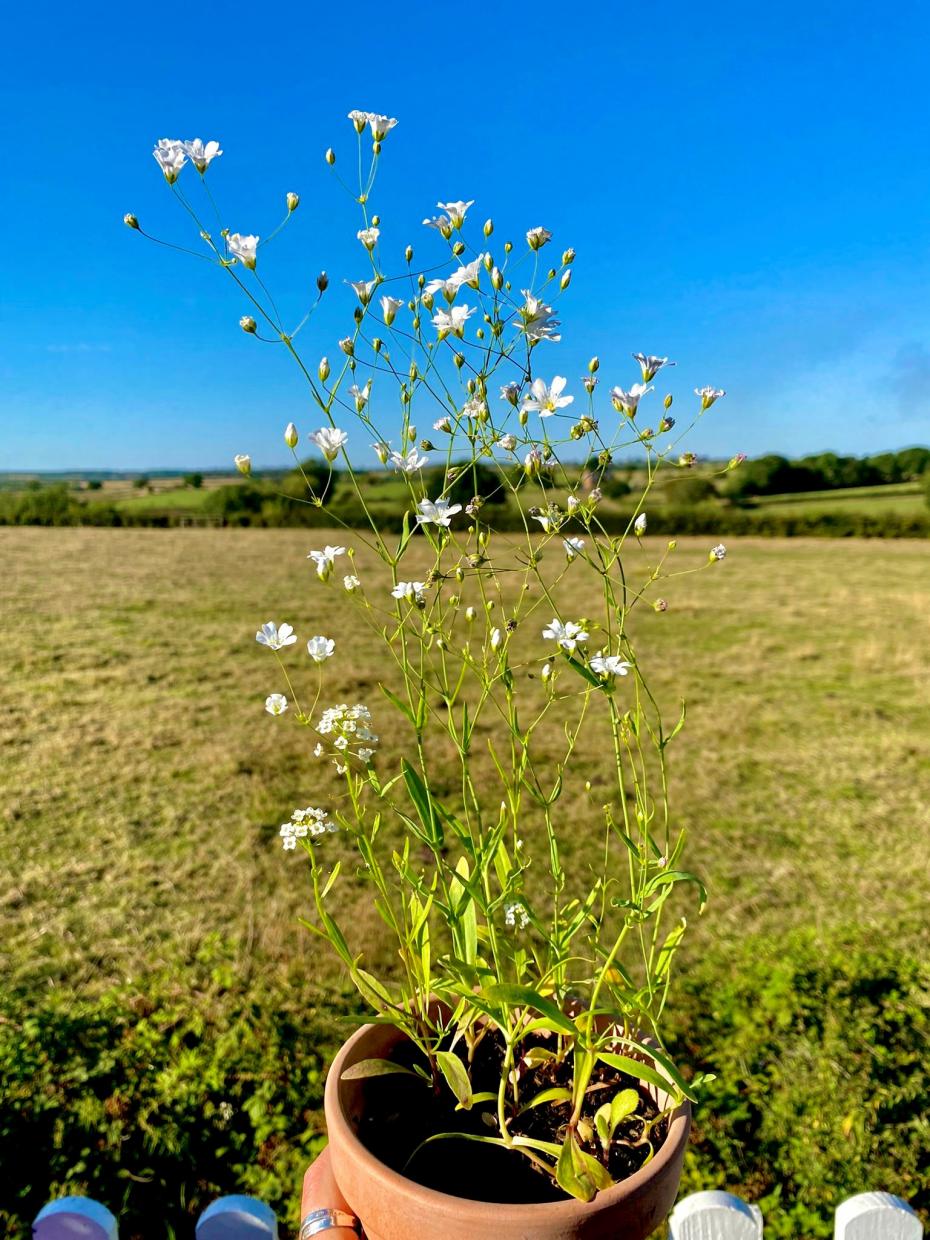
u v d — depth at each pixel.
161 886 4.21
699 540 23.44
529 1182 0.94
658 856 1.07
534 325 1.13
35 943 3.67
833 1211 2.07
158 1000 2.98
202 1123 2.34
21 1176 2.12
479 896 1.03
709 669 9.05
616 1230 0.82
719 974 3.23
